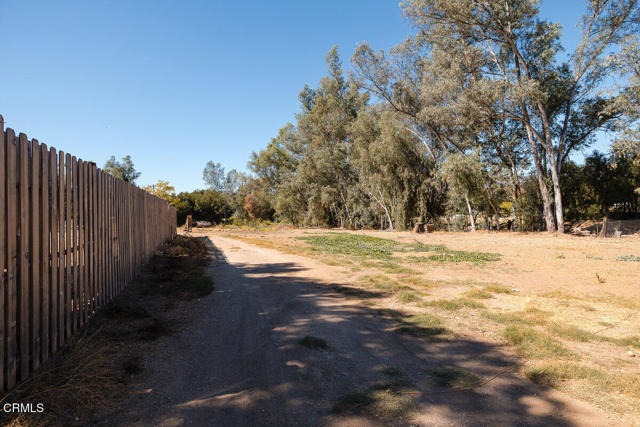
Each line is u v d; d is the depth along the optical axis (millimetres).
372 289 6949
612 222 24469
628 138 20500
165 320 4746
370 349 3918
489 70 26312
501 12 23203
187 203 53562
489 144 28203
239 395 2873
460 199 28969
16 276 2795
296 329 4605
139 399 2756
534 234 24469
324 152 40750
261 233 27000
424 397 2844
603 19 21812
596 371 3195
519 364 3479
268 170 59219
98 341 3764
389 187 32594
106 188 5195
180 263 9141
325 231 31000
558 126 27188
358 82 29844
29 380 2834
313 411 2635
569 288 7172
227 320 4965
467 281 7816
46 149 3279
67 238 3764
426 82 27125
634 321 4859
